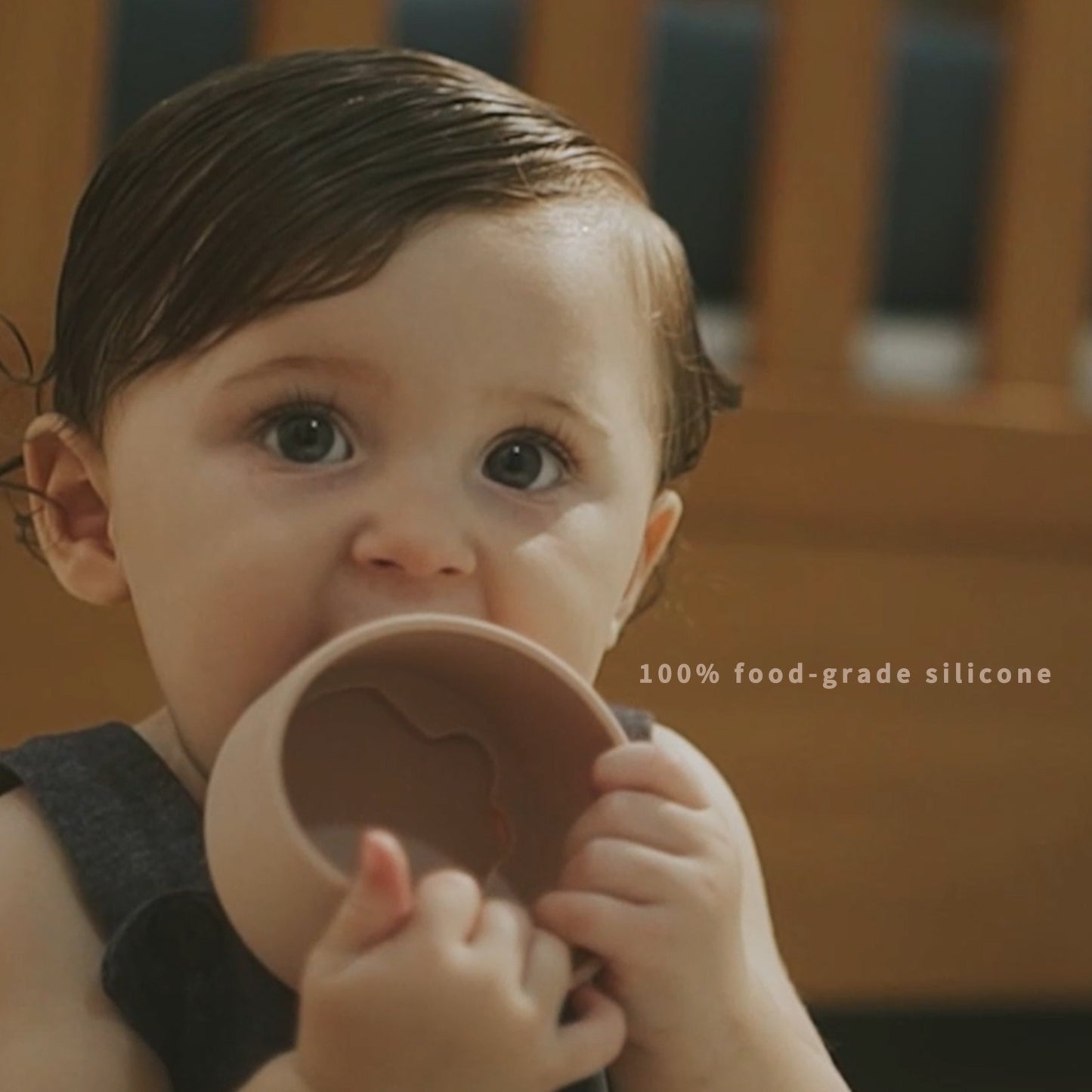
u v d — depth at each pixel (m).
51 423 0.87
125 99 1.64
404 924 0.59
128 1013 0.73
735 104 1.81
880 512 1.77
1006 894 1.83
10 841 0.77
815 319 1.78
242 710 0.74
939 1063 1.84
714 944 0.67
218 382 0.75
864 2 1.78
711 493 1.71
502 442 0.76
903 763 1.79
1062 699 1.84
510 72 1.75
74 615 1.56
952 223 1.90
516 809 0.69
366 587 0.73
